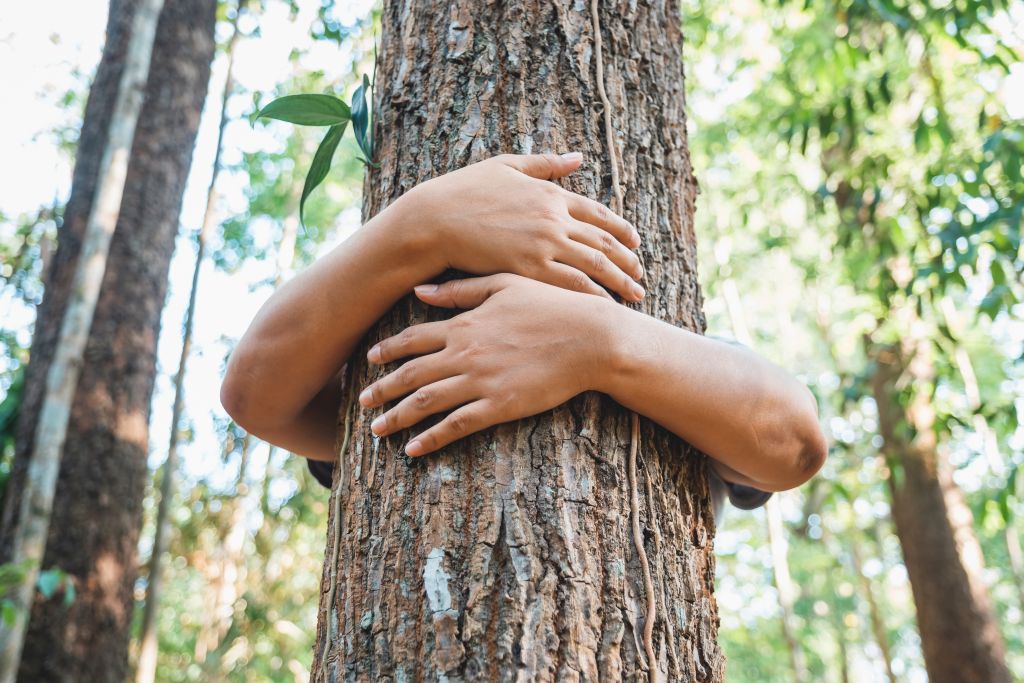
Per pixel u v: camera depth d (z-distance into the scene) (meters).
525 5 1.08
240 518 7.59
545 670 0.77
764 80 6.13
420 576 0.83
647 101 1.11
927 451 5.09
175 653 7.91
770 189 6.63
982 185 3.23
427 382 0.88
